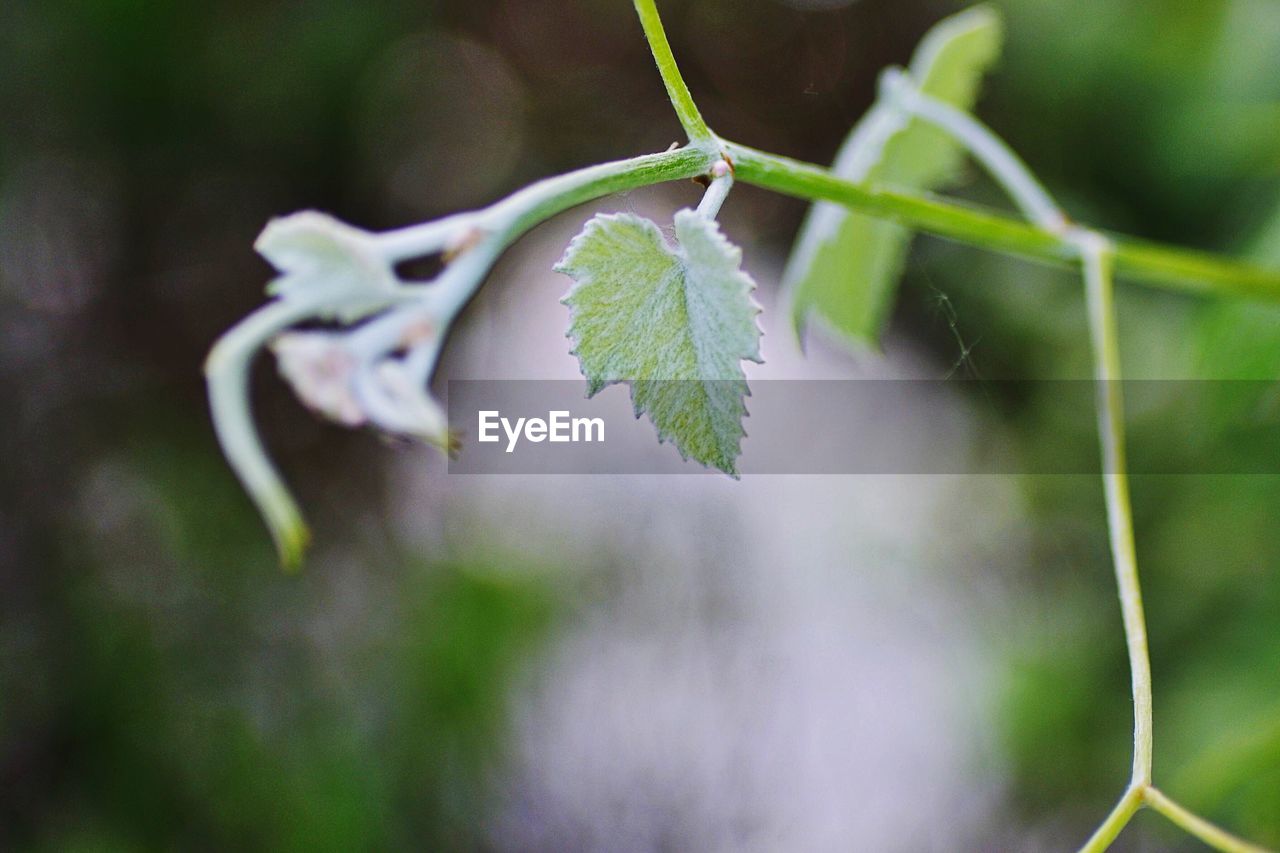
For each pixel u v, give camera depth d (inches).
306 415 34.7
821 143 40.7
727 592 33.4
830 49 40.3
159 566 30.0
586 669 32.1
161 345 34.1
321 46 34.5
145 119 33.6
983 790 30.0
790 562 33.8
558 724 31.4
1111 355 14.5
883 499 34.2
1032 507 32.1
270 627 30.1
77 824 27.0
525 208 12.4
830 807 31.1
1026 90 31.9
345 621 31.1
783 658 32.9
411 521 33.5
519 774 30.4
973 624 32.0
